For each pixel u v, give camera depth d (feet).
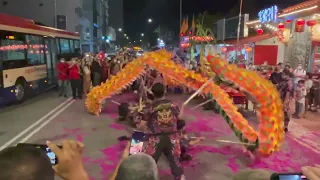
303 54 54.03
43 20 134.21
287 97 34.68
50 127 33.01
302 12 50.19
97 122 35.12
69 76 51.47
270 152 21.72
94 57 62.23
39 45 54.29
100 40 256.32
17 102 47.21
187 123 35.50
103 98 35.58
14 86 44.16
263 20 64.44
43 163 3.80
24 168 3.59
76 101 49.60
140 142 17.33
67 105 46.11
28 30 49.49
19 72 45.70
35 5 133.28
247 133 22.62
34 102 48.96
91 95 36.29
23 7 132.16
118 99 51.34
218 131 32.17
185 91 57.82
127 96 54.70
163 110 16.40
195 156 24.32
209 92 23.39
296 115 39.04
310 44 51.44
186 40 105.50
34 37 51.90
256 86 21.91
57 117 37.86
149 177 5.66
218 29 108.88
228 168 22.07
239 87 22.20
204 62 28.84
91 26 206.39
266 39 67.67
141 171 5.69
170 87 58.90
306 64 52.85
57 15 134.31
